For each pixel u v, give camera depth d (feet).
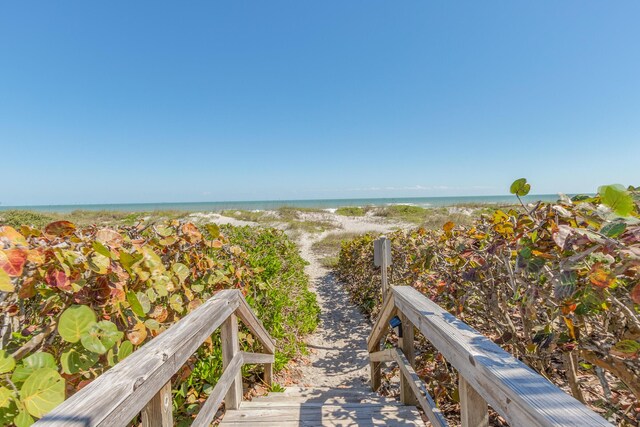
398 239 15.15
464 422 3.65
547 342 4.60
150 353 3.76
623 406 4.47
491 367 3.01
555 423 2.15
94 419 2.55
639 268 3.15
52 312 4.52
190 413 6.63
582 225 4.21
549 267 4.48
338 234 49.78
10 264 3.45
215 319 5.61
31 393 3.19
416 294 6.21
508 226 5.20
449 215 56.54
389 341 12.37
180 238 7.43
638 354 3.23
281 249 19.80
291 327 13.71
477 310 7.26
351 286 22.06
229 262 9.82
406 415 6.76
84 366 4.00
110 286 4.52
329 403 7.52
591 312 4.63
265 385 9.29
